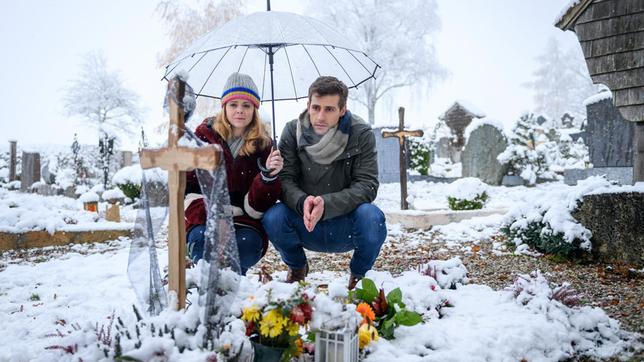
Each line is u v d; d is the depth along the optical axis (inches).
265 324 78.4
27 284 157.6
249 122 123.8
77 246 241.8
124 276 164.9
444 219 283.1
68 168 647.1
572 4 228.5
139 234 91.0
